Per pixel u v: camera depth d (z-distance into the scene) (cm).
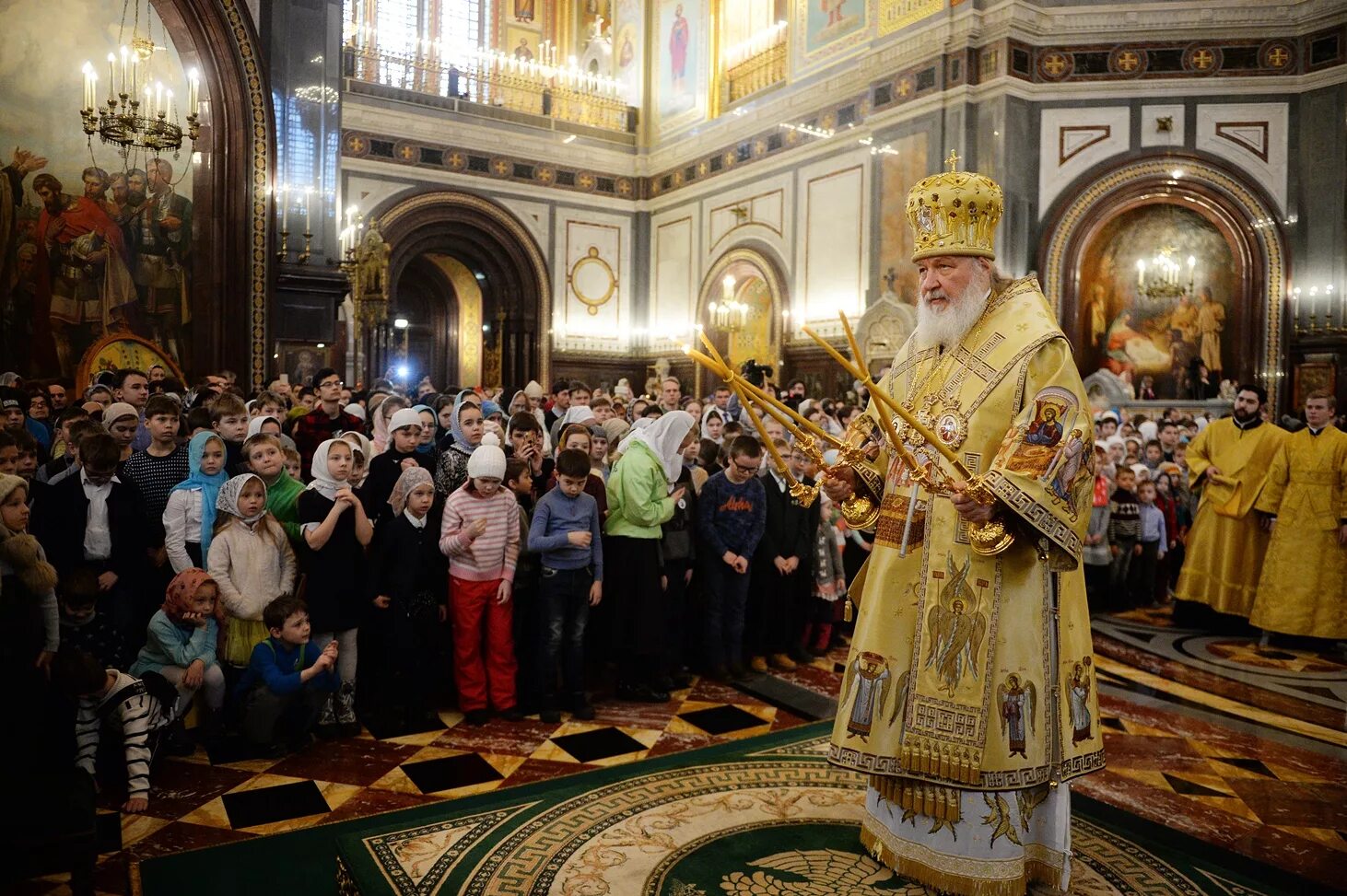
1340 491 636
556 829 335
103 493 447
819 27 1792
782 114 1870
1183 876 313
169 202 1105
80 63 1067
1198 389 1390
